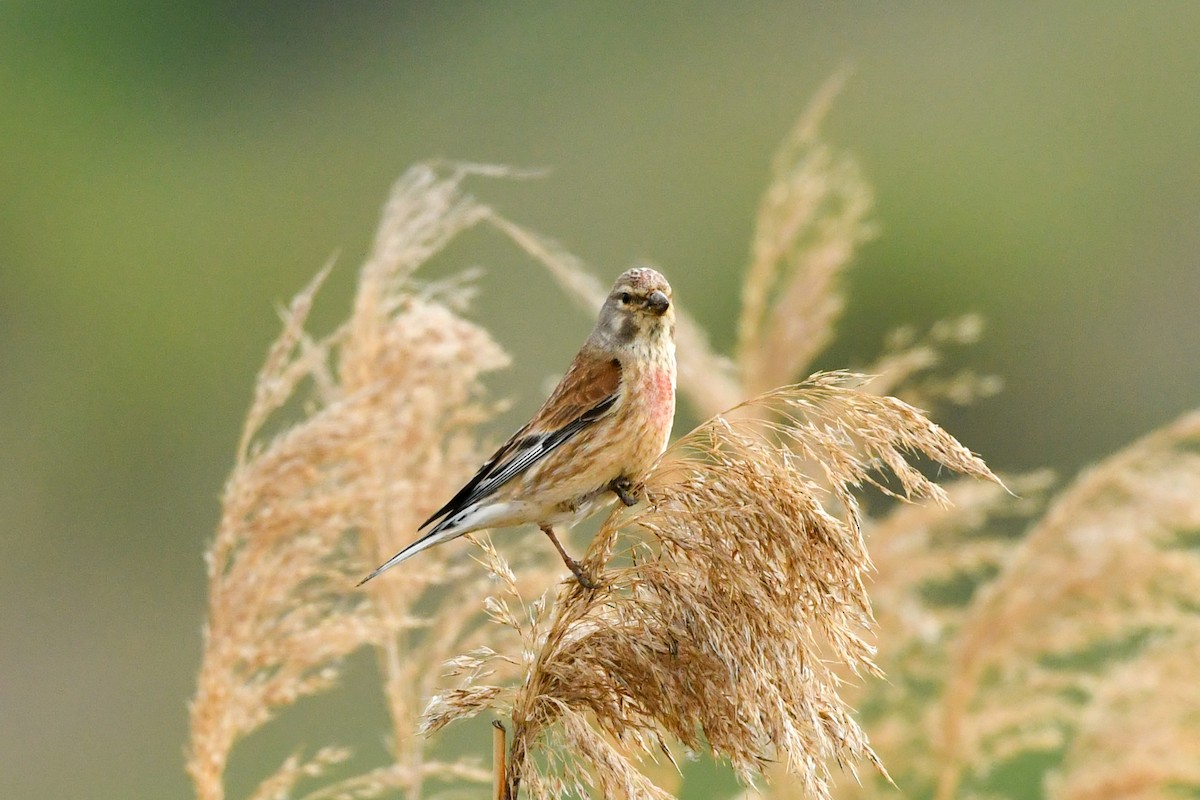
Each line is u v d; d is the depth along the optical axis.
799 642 6.35
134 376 26.53
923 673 10.38
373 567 8.68
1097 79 29.66
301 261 28.72
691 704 6.38
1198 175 28.45
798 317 11.49
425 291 9.16
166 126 31.31
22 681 20.39
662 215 28.36
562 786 6.44
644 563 6.52
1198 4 29.44
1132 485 9.43
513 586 6.86
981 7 30.34
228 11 31.58
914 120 29.50
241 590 8.11
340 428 8.22
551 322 22.66
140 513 24.19
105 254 28.50
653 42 30.64
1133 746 9.45
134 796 18.52
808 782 6.28
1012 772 12.42
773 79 30.06
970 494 10.24
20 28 32.50
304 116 31.05
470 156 29.75
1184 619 9.51
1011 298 26.42
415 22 31.12
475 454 8.94
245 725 8.08
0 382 26.55
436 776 8.34
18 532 23.50
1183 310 26.67
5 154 29.98
